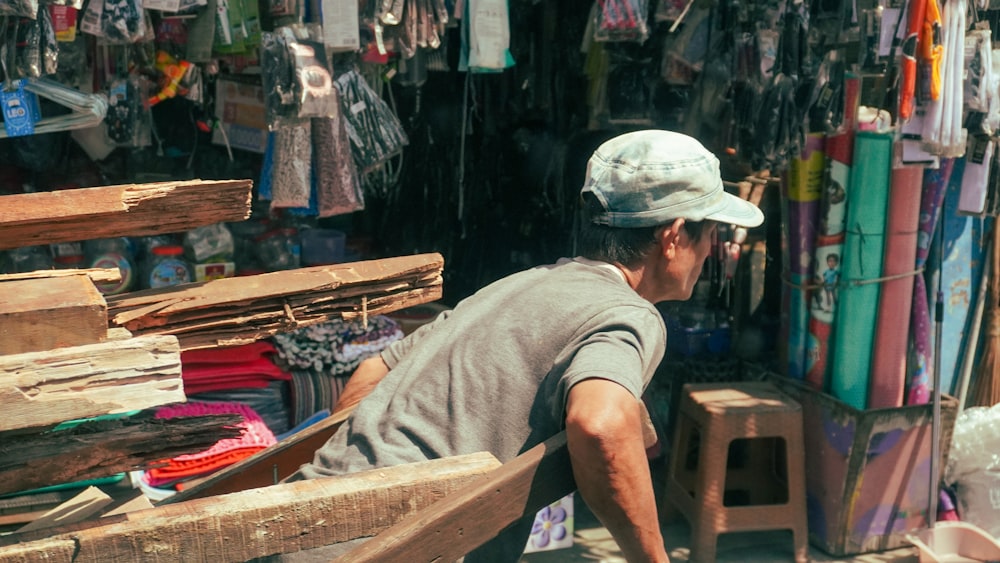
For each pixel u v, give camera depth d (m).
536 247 4.55
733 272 4.00
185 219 1.36
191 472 2.97
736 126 3.34
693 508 3.59
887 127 3.48
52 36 2.55
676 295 1.60
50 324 1.07
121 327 1.29
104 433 1.12
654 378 4.17
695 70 3.48
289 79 2.89
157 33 3.03
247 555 1.12
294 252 3.80
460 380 1.43
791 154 3.26
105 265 3.31
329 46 3.00
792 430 3.53
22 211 1.23
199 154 3.82
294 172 3.15
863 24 3.14
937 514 3.77
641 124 3.66
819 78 3.23
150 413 1.17
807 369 3.73
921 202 3.50
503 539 1.45
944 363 3.89
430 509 1.16
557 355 1.39
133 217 1.32
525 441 1.38
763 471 3.90
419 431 1.41
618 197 1.51
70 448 1.09
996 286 3.88
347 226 4.61
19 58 2.52
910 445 3.59
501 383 1.41
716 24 3.40
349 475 1.23
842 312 3.55
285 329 1.45
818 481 3.66
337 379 3.43
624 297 1.44
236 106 3.62
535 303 1.46
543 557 3.55
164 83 3.12
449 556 1.16
